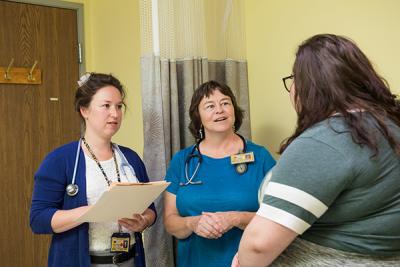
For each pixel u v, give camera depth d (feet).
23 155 8.57
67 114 9.17
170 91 6.12
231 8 6.97
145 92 5.93
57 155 4.58
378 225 2.61
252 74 6.97
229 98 5.26
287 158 2.69
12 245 8.39
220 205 4.86
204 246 4.92
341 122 2.67
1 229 8.27
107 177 4.74
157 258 5.83
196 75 6.46
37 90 8.76
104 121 4.71
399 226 2.62
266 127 6.70
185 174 5.16
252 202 4.83
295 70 3.00
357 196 2.59
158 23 5.98
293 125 6.15
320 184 2.54
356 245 2.66
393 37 4.76
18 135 8.51
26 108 8.61
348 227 2.68
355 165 2.52
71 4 9.32
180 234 5.00
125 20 8.51
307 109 2.87
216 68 6.97
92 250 4.57
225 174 5.03
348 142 2.58
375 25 4.96
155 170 5.88
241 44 7.02
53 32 9.04
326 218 2.73
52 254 4.48
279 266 3.04
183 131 6.31
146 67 5.94
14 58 8.49
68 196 4.50
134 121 8.59
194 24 6.45
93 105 4.72
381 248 2.64
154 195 4.37
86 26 9.68
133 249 4.84
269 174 3.87
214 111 5.10
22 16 8.60
